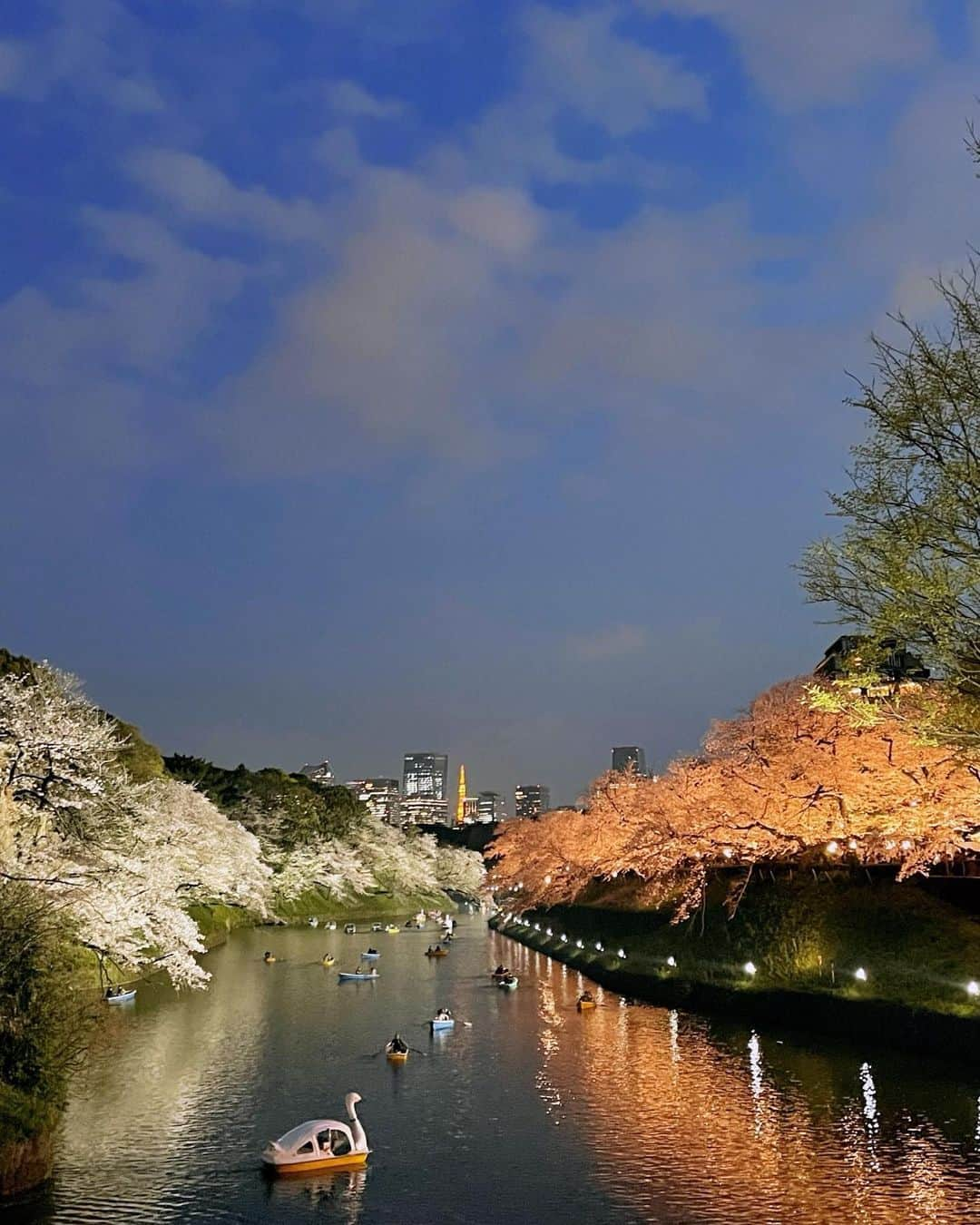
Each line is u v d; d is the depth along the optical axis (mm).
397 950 86812
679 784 70125
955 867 44781
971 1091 30359
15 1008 23234
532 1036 43219
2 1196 23109
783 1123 28062
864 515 22250
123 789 48562
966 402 21047
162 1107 31531
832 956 43906
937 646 20891
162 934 46250
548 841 102562
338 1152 25891
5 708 38500
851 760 45281
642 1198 23016
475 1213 22406
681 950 57375
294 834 129625
